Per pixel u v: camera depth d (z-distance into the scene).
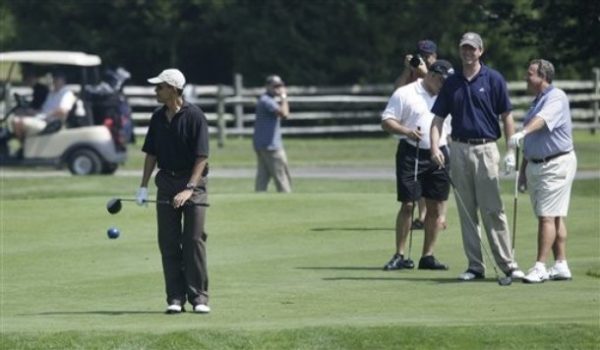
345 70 146.25
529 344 32.59
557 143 43.47
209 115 132.88
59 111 93.19
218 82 158.62
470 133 43.81
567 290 41.62
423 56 48.88
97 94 94.62
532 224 58.53
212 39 153.38
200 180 38.03
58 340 32.94
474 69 43.81
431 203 47.41
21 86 115.19
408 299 40.22
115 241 53.97
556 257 44.31
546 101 43.44
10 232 56.38
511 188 79.38
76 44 153.75
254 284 43.88
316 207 63.81
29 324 35.81
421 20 143.50
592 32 86.75
